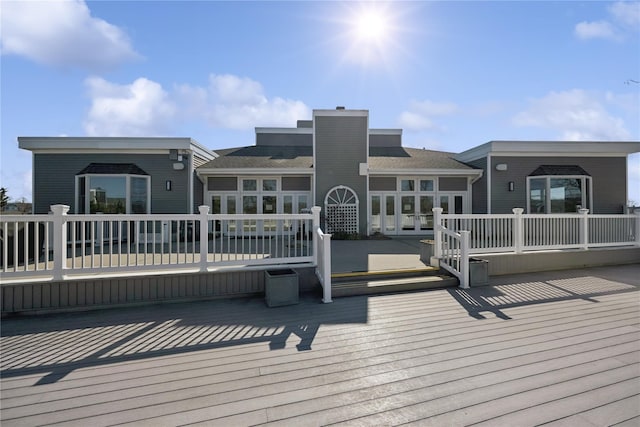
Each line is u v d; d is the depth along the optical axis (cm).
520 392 231
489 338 333
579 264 718
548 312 417
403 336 342
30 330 373
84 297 449
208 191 1298
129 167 1102
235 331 363
